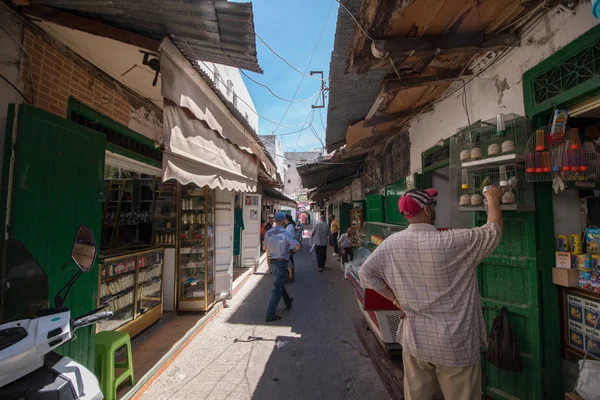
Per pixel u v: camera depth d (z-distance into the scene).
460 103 3.65
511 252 2.73
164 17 2.27
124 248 4.68
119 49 2.74
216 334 4.67
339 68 3.73
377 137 6.38
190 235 5.44
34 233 2.14
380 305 3.40
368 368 3.59
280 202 24.89
